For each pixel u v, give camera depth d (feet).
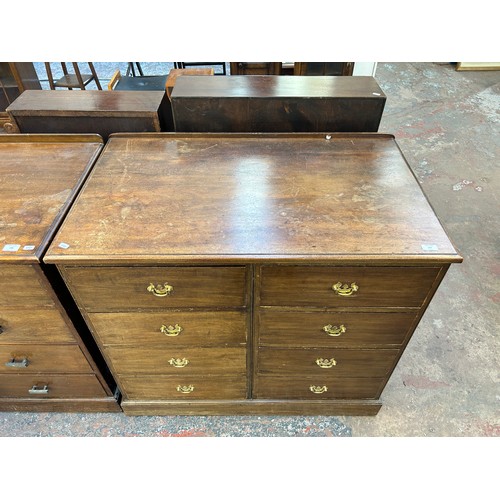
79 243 3.42
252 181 4.13
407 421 5.17
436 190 9.14
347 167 4.33
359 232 3.55
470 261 7.43
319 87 5.01
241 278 3.58
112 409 5.22
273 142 4.75
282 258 3.33
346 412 5.19
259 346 4.32
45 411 5.27
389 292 3.70
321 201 3.88
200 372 4.64
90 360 4.52
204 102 4.80
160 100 5.18
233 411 5.19
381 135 4.79
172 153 4.54
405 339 4.21
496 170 9.77
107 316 3.92
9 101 8.02
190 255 3.34
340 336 4.18
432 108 12.50
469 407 5.31
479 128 11.44
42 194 4.00
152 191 3.98
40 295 3.75
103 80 13.66
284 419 5.23
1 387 4.92
